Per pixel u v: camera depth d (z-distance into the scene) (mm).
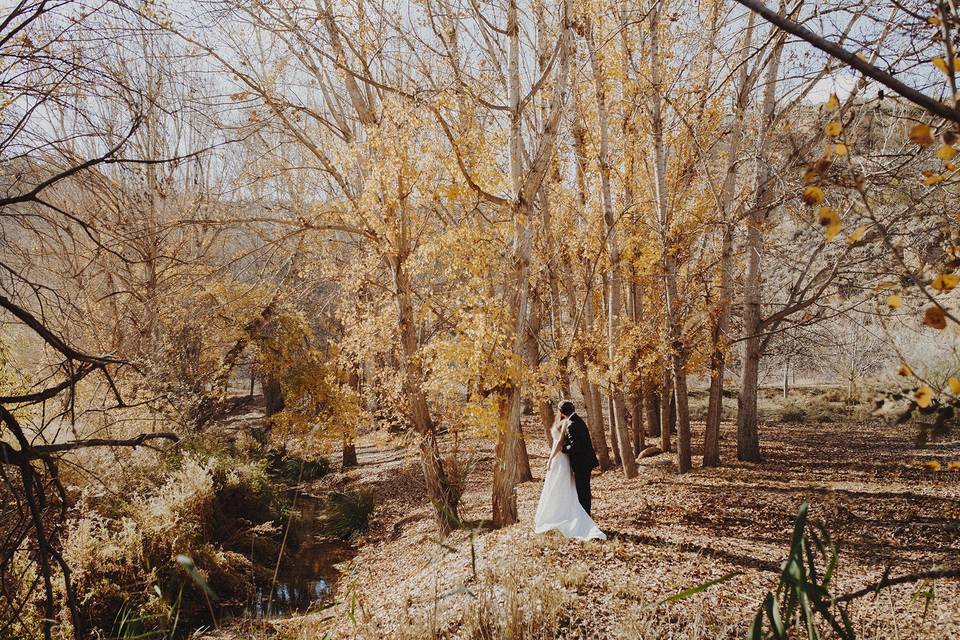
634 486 11953
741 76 11383
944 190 4688
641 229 14406
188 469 11062
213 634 7738
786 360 26172
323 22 9812
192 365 15688
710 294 14555
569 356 13922
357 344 13195
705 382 33406
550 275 14055
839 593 5602
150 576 8000
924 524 7875
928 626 4641
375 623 5719
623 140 13555
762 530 7977
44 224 4348
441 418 11891
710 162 13359
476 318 8812
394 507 15203
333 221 11766
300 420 16281
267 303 16594
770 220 12570
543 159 8922
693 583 5711
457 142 9023
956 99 1771
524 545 7090
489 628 4770
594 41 11711
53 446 3504
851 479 11250
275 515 13281
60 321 4633
